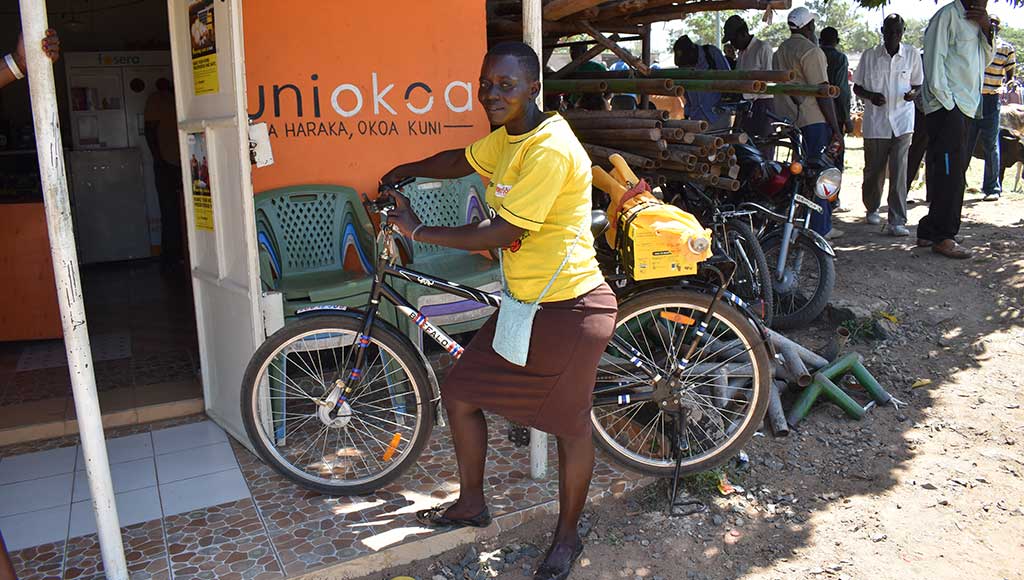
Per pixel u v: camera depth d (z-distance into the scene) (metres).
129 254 8.26
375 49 4.18
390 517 3.17
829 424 4.01
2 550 2.42
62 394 4.36
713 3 4.61
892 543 3.09
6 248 5.15
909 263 6.17
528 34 3.10
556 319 2.63
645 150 4.03
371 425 3.50
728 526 3.23
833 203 7.77
